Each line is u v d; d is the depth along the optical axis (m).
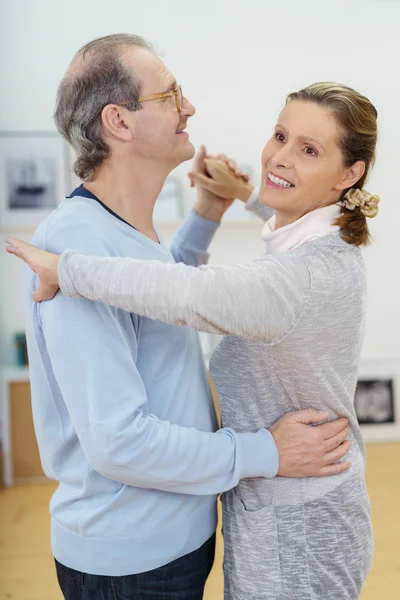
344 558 1.52
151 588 1.47
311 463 1.48
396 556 3.40
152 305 1.29
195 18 4.95
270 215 2.16
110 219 1.51
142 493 1.45
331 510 1.51
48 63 4.86
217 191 2.12
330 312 1.42
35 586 3.14
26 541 3.63
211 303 1.27
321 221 1.54
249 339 1.42
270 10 4.98
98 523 1.45
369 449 5.04
